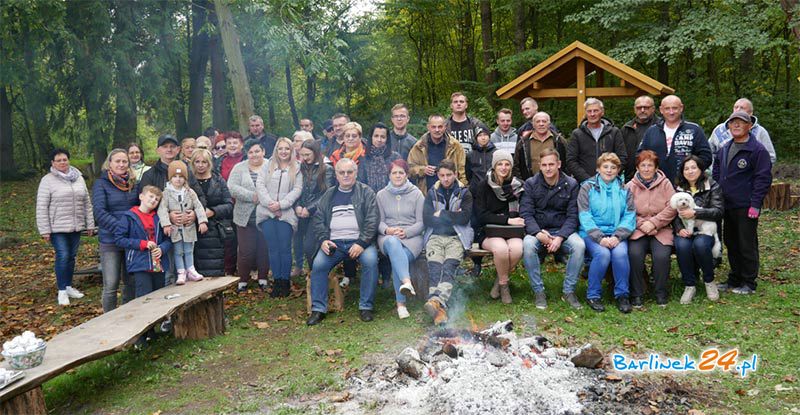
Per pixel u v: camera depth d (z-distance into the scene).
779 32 16.12
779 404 3.61
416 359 4.17
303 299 6.38
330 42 10.39
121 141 14.95
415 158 6.55
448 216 5.70
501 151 5.95
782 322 4.97
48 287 7.82
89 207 7.04
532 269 5.68
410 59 24.02
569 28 17.94
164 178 5.75
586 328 5.04
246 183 6.61
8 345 3.42
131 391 4.20
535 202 5.90
